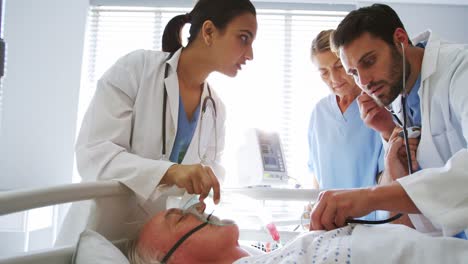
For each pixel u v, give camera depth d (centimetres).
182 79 123
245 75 254
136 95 111
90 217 87
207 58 118
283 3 256
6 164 230
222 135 137
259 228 121
